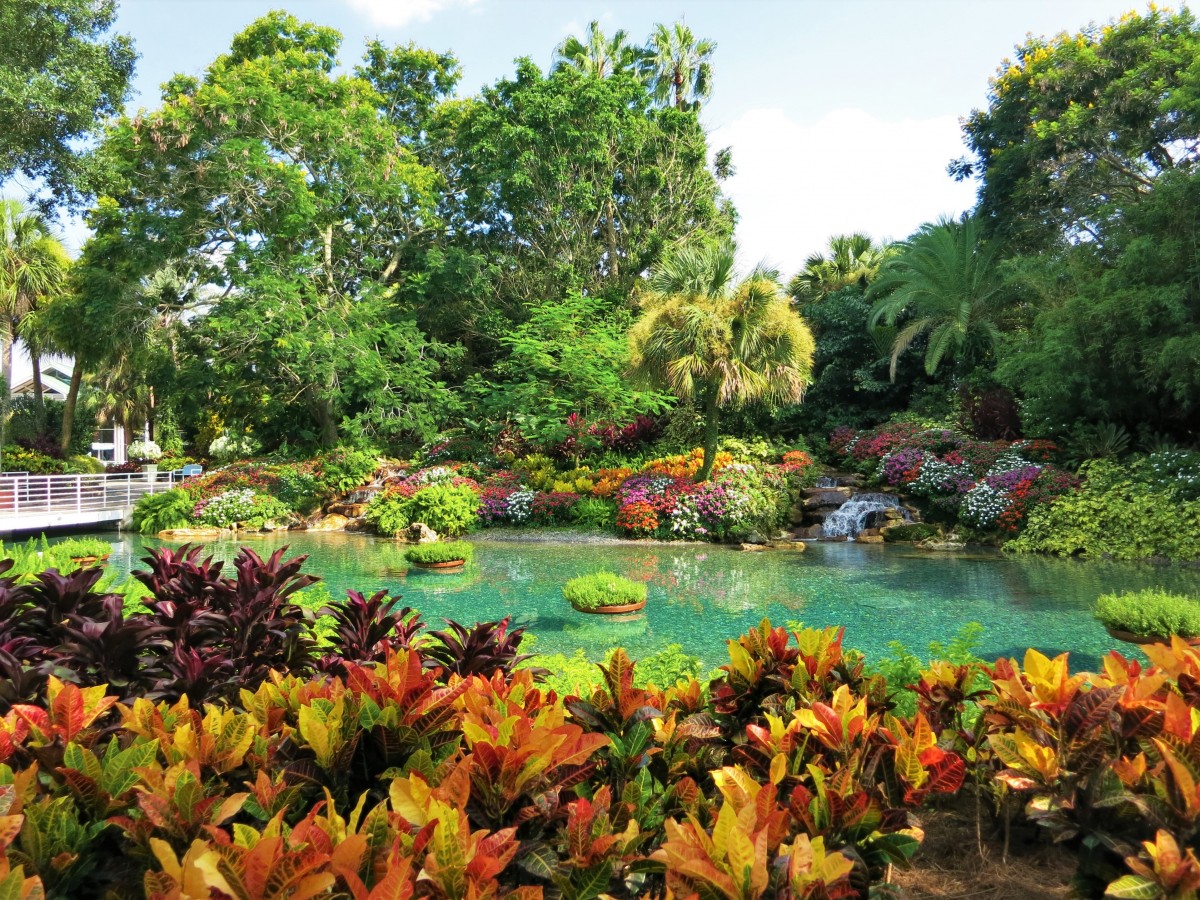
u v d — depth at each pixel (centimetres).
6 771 156
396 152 2372
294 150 2131
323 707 188
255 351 2059
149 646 284
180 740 177
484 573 1071
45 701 231
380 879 133
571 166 2428
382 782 180
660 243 2433
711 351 1473
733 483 1520
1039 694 203
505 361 2203
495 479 1825
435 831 126
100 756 189
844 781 166
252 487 1845
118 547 1412
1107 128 1723
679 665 413
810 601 845
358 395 2239
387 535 1602
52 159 1372
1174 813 152
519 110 2370
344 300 2205
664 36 2681
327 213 2214
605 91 2302
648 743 214
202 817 151
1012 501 1280
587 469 1853
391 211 2414
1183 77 1379
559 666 442
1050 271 1577
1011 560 1134
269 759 185
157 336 2342
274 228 2161
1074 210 1902
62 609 303
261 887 117
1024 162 2012
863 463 1759
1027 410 1573
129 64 1443
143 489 1912
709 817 174
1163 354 1159
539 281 2544
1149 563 1059
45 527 1644
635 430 2061
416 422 2172
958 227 2064
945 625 716
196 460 3045
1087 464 1316
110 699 209
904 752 182
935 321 2039
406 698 190
